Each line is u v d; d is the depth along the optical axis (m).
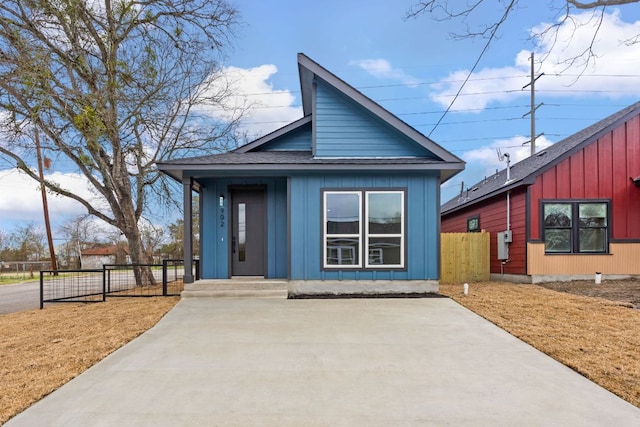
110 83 9.71
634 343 4.44
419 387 3.38
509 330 5.11
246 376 3.66
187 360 4.12
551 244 10.09
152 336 5.07
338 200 8.23
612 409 2.96
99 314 6.66
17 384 3.52
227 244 8.73
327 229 8.19
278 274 8.69
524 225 10.17
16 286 17.17
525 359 4.07
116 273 22.09
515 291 8.30
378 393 3.27
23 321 6.46
